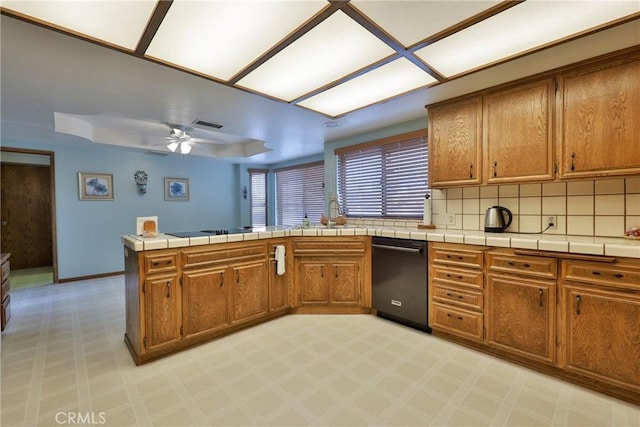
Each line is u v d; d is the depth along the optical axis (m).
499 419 1.63
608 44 1.88
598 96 2.06
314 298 3.23
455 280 2.51
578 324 1.92
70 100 2.71
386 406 1.75
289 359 2.29
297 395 1.86
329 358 2.29
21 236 5.91
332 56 1.90
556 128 2.24
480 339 2.37
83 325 3.01
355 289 3.20
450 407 1.74
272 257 3.06
